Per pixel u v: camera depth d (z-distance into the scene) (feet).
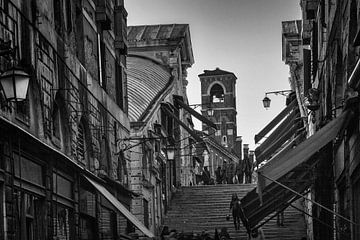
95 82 83.05
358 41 50.06
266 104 135.03
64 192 67.21
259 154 133.08
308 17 98.12
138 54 164.66
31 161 57.41
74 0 75.61
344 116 61.46
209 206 137.08
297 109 132.87
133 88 137.80
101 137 84.33
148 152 122.72
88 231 77.15
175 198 142.72
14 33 53.98
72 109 70.69
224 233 100.22
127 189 93.61
